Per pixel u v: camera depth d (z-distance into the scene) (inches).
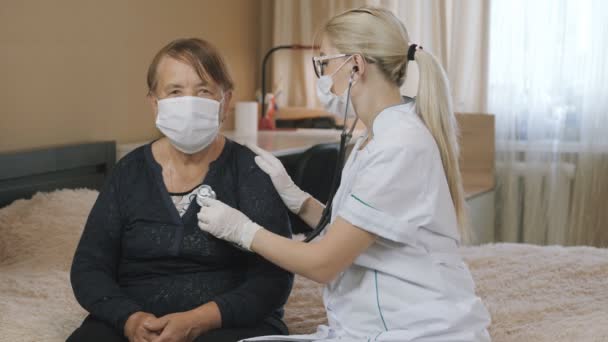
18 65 111.0
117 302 64.7
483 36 156.6
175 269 68.7
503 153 161.0
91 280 67.1
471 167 160.2
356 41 63.9
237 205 70.4
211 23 159.9
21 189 105.7
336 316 64.7
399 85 66.0
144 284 68.7
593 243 155.3
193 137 67.9
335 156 130.1
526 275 95.6
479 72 158.4
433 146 61.8
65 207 100.0
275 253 61.7
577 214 156.3
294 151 131.5
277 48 164.6
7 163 103.0
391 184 59.5
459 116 158.9
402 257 61.3
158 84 69.2
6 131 109.4
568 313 83.4
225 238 64.4
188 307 67.4
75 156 116.7
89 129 126.1
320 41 67.8
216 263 69.0
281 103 173.0
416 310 60.2
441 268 61.4
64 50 119.8
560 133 155.7
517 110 159.2
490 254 104.0
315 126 169.2
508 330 77.5
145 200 69.6
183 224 68.3
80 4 122.6
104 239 69.8
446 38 159.6
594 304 86.0
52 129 118.2
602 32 150.2
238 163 71.9
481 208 150.3
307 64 171.5
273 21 174.2
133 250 69.2
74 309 77.9
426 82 63.1
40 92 115.4
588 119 153.1
